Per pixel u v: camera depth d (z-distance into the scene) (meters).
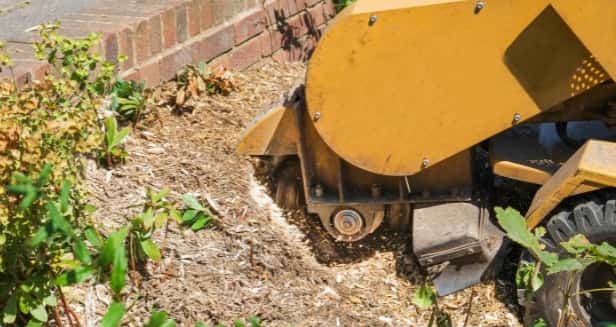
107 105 3.79
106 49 3.81
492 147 3.48
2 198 2.81
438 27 3.18
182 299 3.26
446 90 3.24
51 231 2.48
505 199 3.66
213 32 4.29
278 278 3.43
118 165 3.66
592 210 3.16
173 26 4.10
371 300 3.44
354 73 3.24
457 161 3.46
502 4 3.15
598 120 3.44
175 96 4.03
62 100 3.30
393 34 3.20
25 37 3.85
